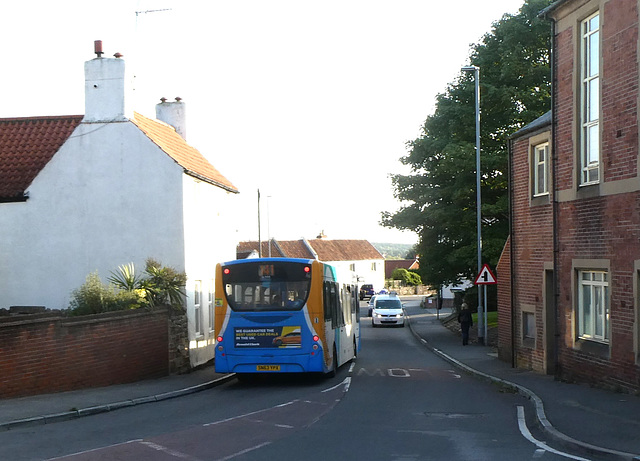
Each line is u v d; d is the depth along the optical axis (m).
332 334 20.45
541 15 18.42
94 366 17.45
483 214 34.31
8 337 14.80
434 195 35.75
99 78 23.47
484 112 35.53
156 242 23.12
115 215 23.22
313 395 16.47
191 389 17.56
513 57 34.09
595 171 16.52
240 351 18.75
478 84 32.06
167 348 21.16
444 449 9.65
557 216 18.20
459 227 35.28
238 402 15.40
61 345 16.30
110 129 23.38
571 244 17.45
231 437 10.59
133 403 14.90
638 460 8.73
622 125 14.98
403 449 9.62
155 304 21.23
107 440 10.41
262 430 11.27
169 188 23.16
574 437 10.23
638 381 14.40
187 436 10.66
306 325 18.69
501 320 24.92
